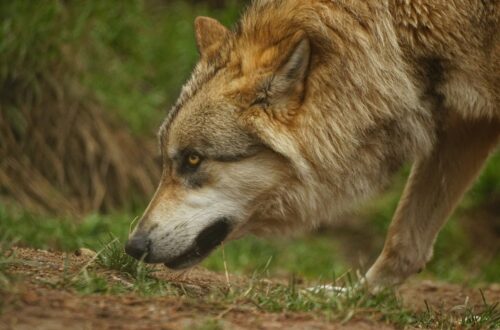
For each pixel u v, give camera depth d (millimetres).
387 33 10438
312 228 10984
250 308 8867
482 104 10656
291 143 10234
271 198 10594
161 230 10430
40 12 18016
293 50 10070
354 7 10461
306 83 10297
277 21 10547
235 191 10453
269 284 10867
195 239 10469
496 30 10438
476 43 10453
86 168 18656
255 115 10250
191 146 10438
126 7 20812
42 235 14750
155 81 21547
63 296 8383
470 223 21281
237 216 10539
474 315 10641
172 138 10555
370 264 19750
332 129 10352
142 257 10148
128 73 20688
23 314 7770
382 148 10688
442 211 12031
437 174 11875
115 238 10859
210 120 10359
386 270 12047
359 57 10352
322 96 10305
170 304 8609
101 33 19844
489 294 14148
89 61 19594
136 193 18953
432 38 10453
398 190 21062
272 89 10227
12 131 18203
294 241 19547
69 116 18828
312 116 10297
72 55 19031
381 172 10875
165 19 23562
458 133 11547
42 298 8219
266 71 10242
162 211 10508
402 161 10977
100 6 19578
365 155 10625
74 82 19078
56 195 17906
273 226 10891
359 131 10469
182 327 7871
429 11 10430
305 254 18781
